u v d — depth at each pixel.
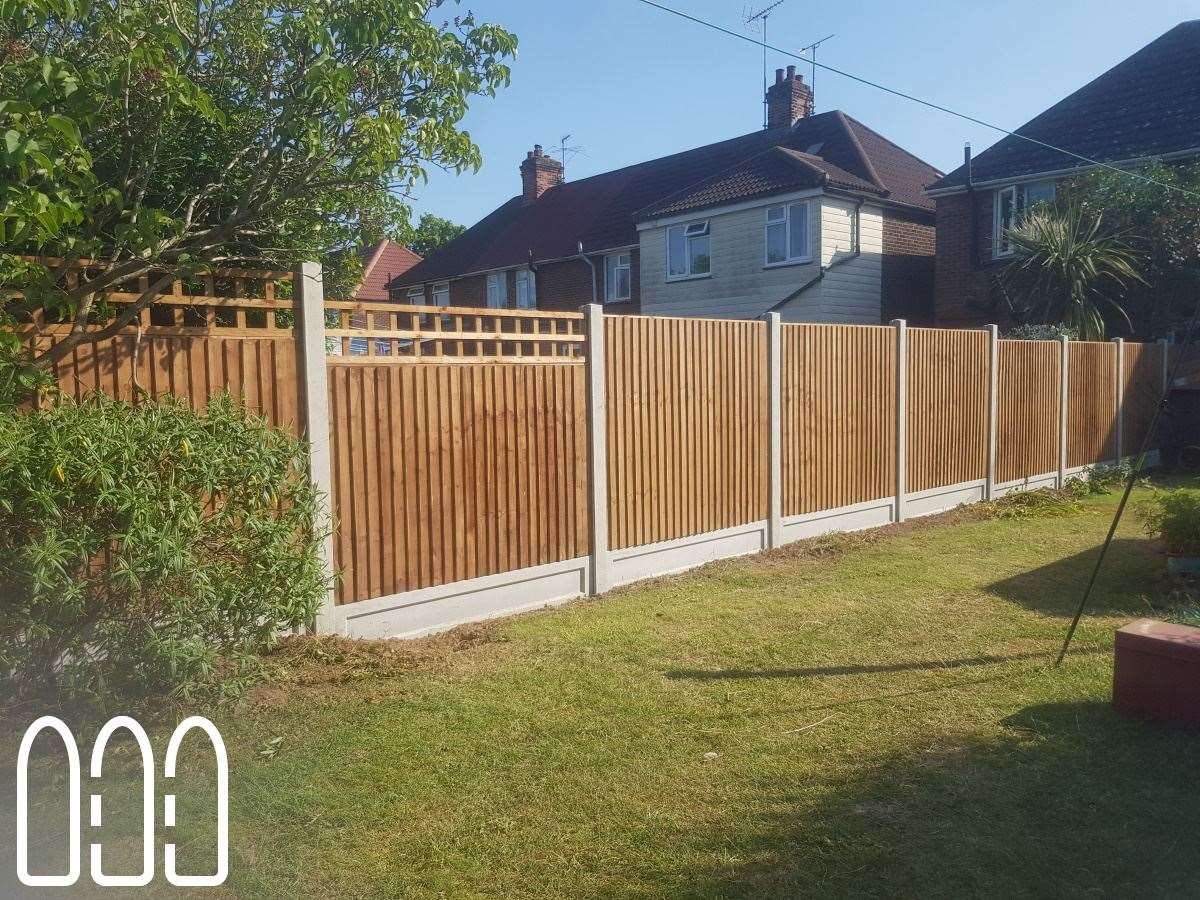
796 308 19.30
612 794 3.95
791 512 9.23
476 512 6.54
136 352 4.88
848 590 7.48
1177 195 16.11
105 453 3.89
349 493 5.80
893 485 10.49
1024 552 8.94
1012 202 19.27
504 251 28.59
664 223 21.88
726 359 8.42
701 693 5.16
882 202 19.78
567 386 7.11
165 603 4.18
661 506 7.91
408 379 6.11
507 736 4.55
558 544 7.10
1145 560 8.47
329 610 5.75
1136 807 3.74
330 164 5.86
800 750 4.38
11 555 3.77
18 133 3.64
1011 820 3.65
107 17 4.64
